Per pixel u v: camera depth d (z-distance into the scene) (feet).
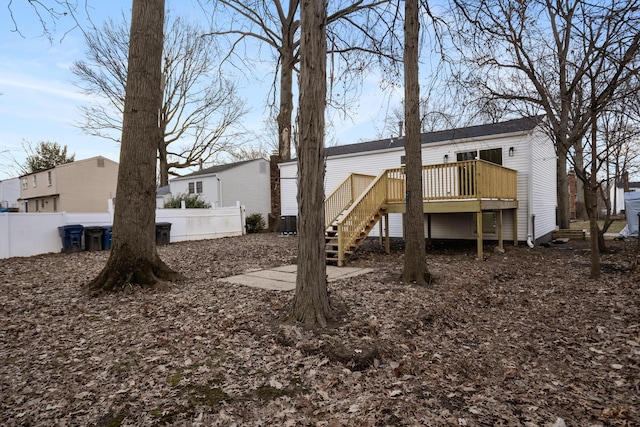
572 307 18.28
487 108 31.94
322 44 14.03
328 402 9.39
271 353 12.18
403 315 15.79
